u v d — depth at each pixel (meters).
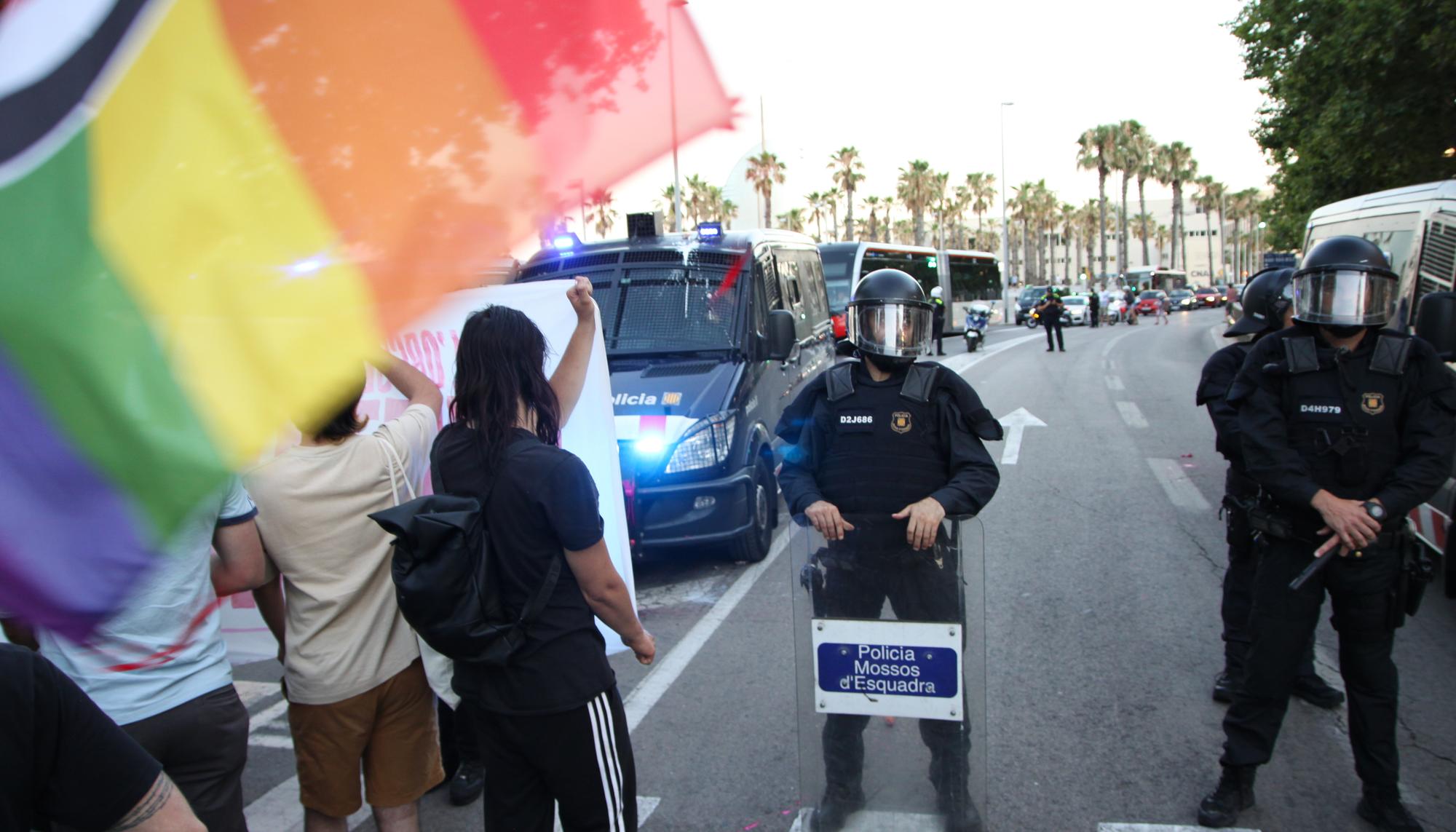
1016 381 17.73
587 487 2.40
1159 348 25.17
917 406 2.97
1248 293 4.16
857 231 72.19
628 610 2.49
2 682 1.38
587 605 2.46
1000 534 7.16
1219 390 4.18
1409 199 6.31
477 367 2.45
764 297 7.57
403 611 2.29
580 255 7.57
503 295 3.51
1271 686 3.21
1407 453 3.05
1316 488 3.02
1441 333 4.15
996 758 3.82
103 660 2.20
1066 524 7.37
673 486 6.09
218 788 2.43
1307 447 3.11
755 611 5.74
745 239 7.68
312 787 2.81
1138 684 4.46
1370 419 3.04
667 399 6.34
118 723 2.23
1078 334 35.78
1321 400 3.09
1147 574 6.07
